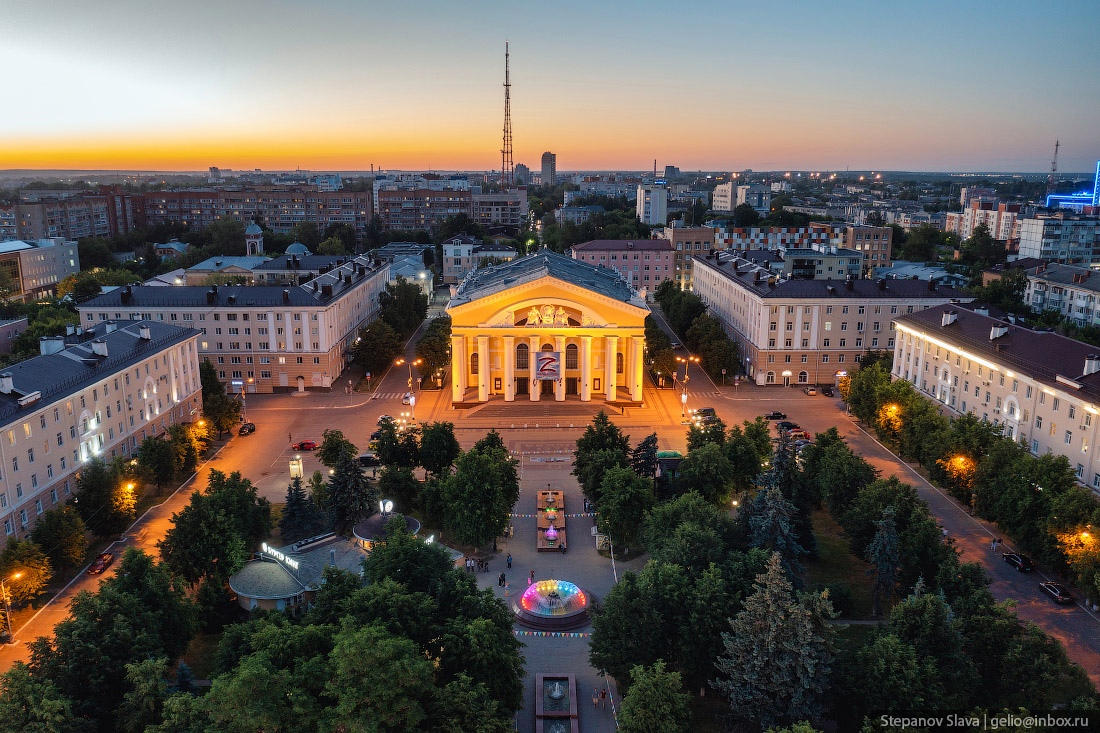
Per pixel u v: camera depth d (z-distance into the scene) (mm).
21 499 89312
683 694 58688
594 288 156875
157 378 121812
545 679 71812
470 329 151500
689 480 98938
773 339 162250
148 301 157625
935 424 110812
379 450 109812
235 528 86750
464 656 60656
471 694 55531
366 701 52781
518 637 78625
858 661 61719
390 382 168750
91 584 87062
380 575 69562
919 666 59000
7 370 96375
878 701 58844
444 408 151500
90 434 103500
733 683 62625
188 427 118625
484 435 137250
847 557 93812
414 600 64000
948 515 102875
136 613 65062
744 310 176375
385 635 57406
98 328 126438
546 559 94562
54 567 85875
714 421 110625
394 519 85875
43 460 93625
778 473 93375
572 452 129000
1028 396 107062
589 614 81875
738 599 68438
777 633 60594
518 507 108812
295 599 80625
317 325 158625
